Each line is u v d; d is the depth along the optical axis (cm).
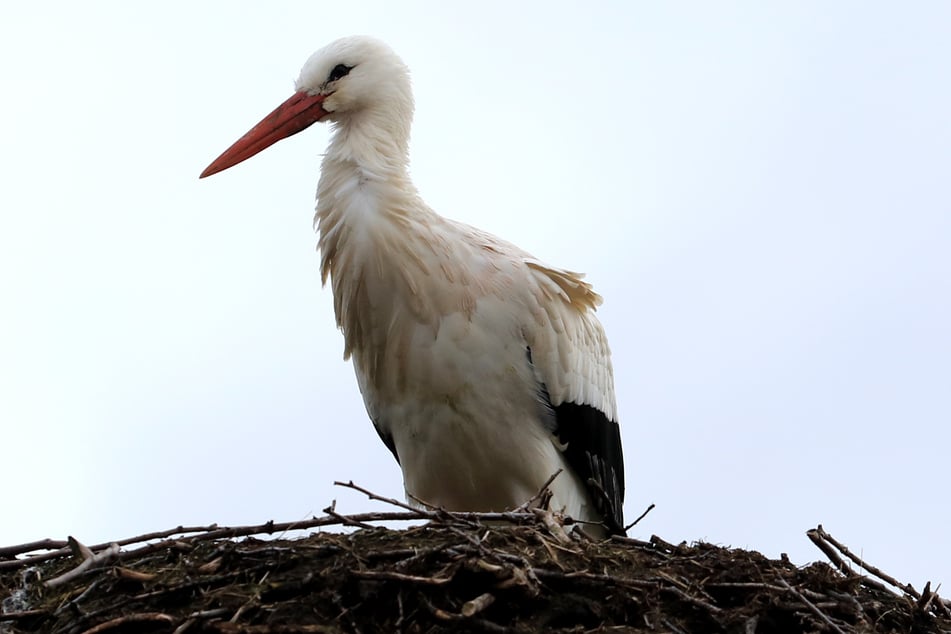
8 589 1101
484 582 1024
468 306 1266
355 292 1284
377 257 1266
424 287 1262
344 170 1319
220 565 1066
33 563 1124
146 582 1060
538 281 1302
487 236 1321
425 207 1298
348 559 1040
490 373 1271
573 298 1346
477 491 1308
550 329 1295
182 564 1077
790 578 1094
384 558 1046
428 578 1012
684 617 1051
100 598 1058
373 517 1102
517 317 1279
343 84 1355
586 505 1380
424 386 1271
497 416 1280
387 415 1320
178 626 1006
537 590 1025
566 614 1033
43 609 1060
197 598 1038
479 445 1284
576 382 1327
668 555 1130
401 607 1008
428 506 1115
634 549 1129
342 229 1292
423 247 1267
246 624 1004
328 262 1325
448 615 998
